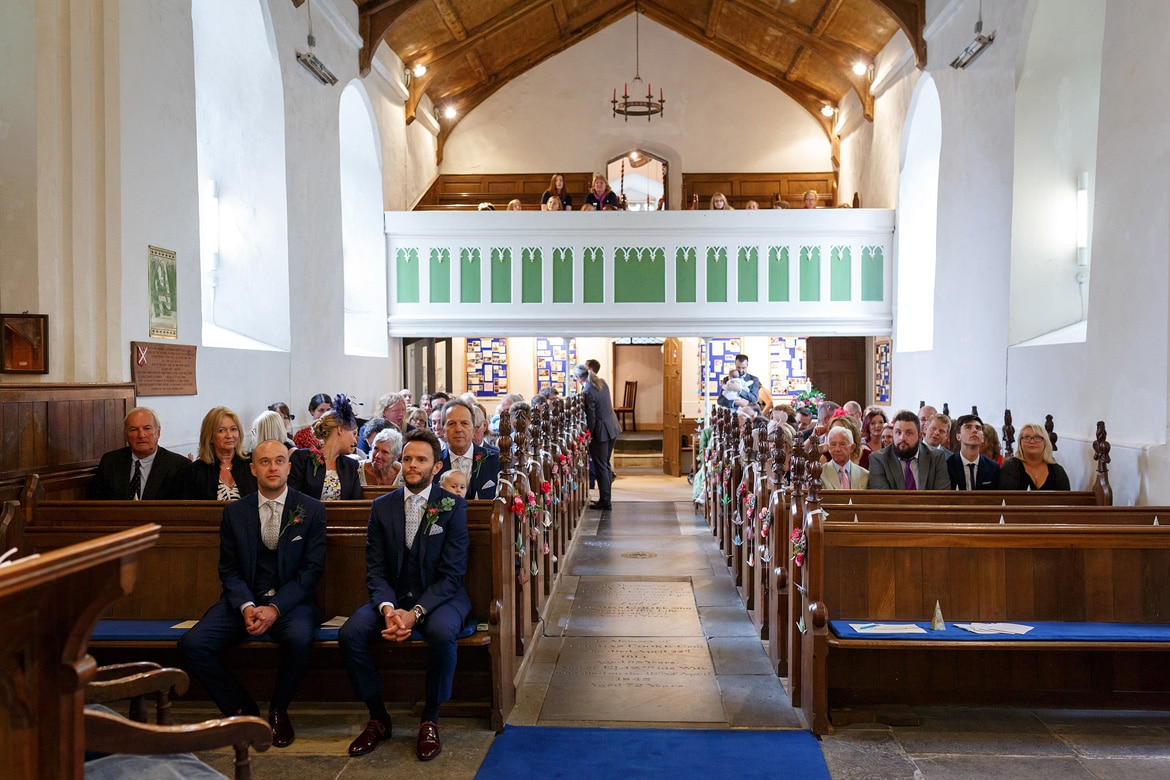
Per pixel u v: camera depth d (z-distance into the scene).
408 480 4.31
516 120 15.98
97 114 5.96
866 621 4.29
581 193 15.99
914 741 4.14
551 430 7.56
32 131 5.67
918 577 4.32
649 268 12.27
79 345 5.88
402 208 13.62
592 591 7.11
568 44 15.84
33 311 5.71
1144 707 4.36
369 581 4.28
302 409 9.53
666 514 11.06
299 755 4.02
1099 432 5.76
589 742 4.15
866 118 13.37
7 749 1.68
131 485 5.43
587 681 5.01
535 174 16.00
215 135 9.16
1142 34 6.18
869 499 5.50
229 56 8.91
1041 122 8.24
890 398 12.59
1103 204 6.71
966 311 9.48
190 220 7.07
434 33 12.85
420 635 4.20
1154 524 4.59
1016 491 5.62
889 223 12.09
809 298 12.18
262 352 8.47
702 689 4.87
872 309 12.16
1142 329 6.16
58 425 5.41
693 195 15.94
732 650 5.56
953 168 9.88
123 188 6.09
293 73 9.29
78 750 1.72
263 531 4.33
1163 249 5.92
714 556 8.47
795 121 15.83
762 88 15.82
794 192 15.80
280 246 9.10
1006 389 8.44
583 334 12.34
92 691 2.62
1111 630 4.11
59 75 5.78
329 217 10.44
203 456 5.34
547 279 12.34
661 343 20.39
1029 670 4.38
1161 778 3.75
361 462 6.95
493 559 4.35
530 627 5.59
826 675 4.27
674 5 15.22
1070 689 4.37
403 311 12.46
